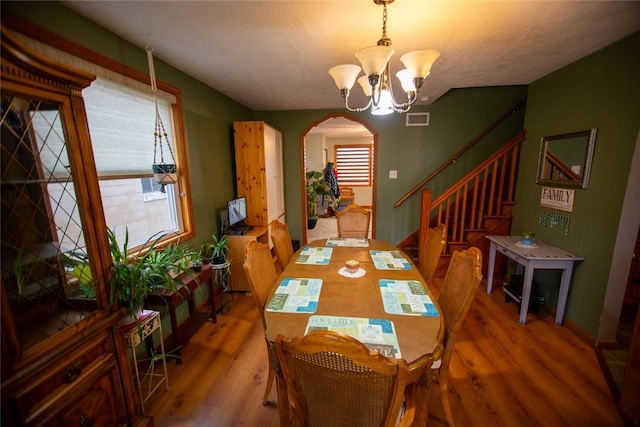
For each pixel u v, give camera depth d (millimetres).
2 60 901
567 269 2338
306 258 2174
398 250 2375
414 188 4238
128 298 1458
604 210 2107
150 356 2053
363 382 855
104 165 1748
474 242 3406
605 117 2098
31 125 1078
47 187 1152
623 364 1953
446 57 2246
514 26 1746
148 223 2203
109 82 1746
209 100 2932
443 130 4121
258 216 3516
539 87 2846
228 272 2873
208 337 2355
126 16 1545
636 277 2631
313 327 1258
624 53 1942
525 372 1915
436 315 1356
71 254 1221
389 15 1582
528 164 3035
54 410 1056
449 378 1865
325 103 3840
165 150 2279
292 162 4445
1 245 1014
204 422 1580
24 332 1081
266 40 1866
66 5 1418
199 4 1439
